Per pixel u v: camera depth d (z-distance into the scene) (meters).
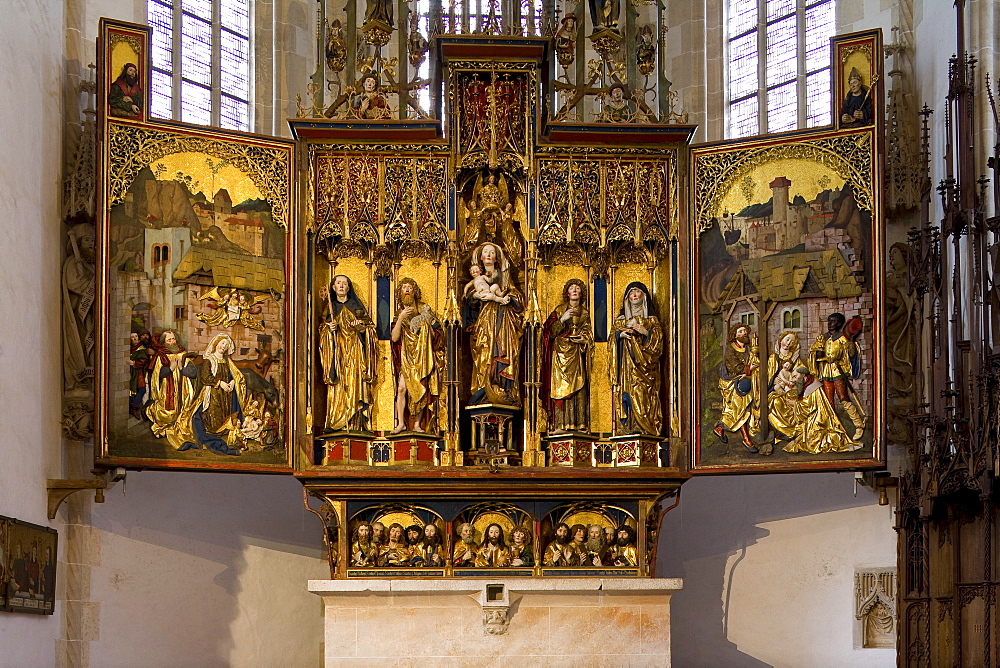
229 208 20.52
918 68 22.00
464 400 20.95
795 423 20.09
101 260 19.53
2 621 17.27
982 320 17.92
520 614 20.19
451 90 21.38
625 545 20.66
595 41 21.73
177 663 21.44
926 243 19.09
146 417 19.55
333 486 20.17
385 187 21.11
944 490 17.33
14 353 18.08
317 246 20.97
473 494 20.39
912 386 20.53
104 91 19.89
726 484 23.55
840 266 20.19
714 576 23.39
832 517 22.25
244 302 20.38
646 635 20.30
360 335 20.77
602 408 21.12
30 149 19.02
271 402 20.34
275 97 24.84
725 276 20.81
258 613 22.75
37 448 19.03
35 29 19.41
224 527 22.44
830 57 22.34
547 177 21.33
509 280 21.25
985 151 19.16
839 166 20.44
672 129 21.06
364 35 21.80
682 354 20.78
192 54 23.95
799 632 22.31
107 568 20.69
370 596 19.97
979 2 19.56
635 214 21.19
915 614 18.80
